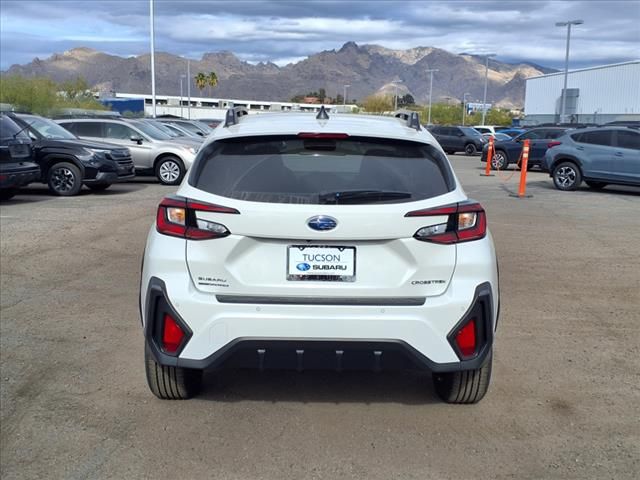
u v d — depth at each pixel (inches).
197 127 1154.0
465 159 1278.3
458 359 144.9
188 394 167.2
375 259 143.1
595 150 663.1
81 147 571.8
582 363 197.2
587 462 141.7
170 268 144.8
